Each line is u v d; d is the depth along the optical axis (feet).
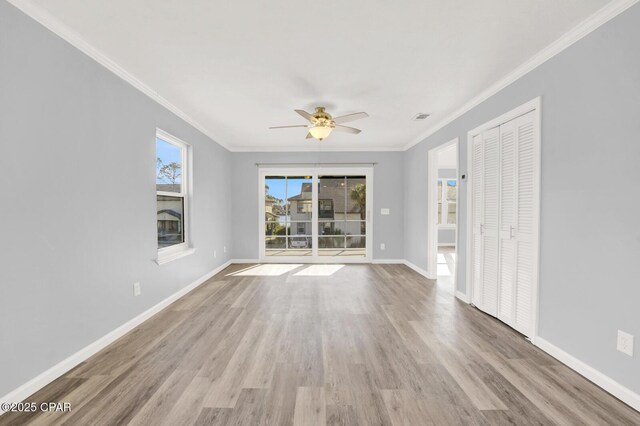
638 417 5.24
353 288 13.58
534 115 8.01
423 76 8.95
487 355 7.45
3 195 5.40
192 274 13.41
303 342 8.17
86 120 7.28
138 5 5.84
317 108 11.26
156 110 10.43
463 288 11.82
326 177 19.62
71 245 6.85
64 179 6.66
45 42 6.17
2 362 5.40
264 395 5.85
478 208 10.88
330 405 5.56
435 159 14.98
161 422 5.11
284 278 15.47
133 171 9.15
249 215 19.51
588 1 5.71
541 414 5.32
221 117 12.89
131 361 7.13
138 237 9.41
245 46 7.33
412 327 9.20
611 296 5.95
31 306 5.91
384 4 5.82
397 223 19.56
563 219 7.06
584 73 6.48
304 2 5.76
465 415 5.29
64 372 6.59
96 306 7.64
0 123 5.34
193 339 8.35
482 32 6.75
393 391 5.98
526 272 8.47
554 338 7.38
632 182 5.57
